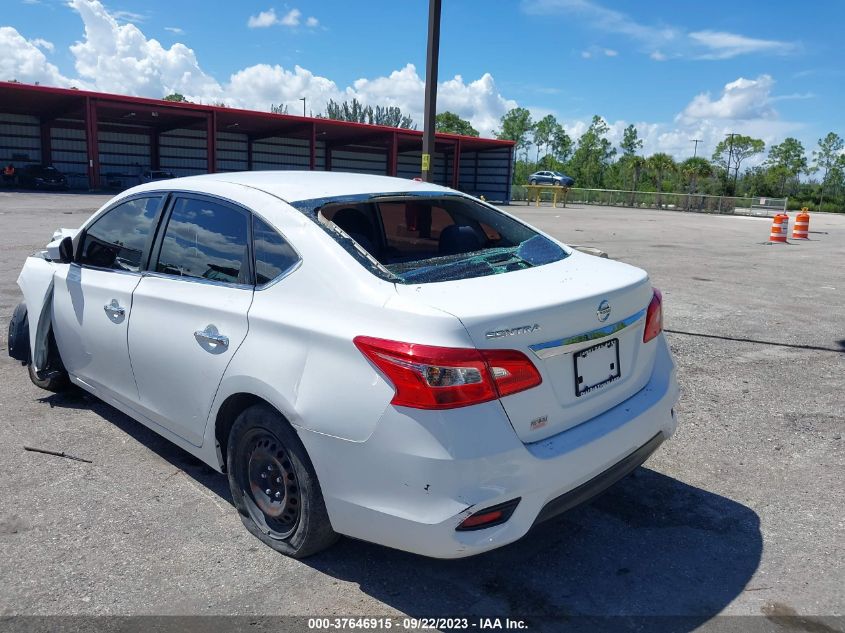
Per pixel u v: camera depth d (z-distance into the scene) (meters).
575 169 98.12
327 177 3.76
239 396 3.12
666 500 3.71
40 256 4.88
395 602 2.79
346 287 2.78
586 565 3.09
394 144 46.97
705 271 12.74
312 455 2.74
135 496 3.64
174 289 3.49
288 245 3.05
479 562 3.10
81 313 4.20
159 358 3.53
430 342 2.44
